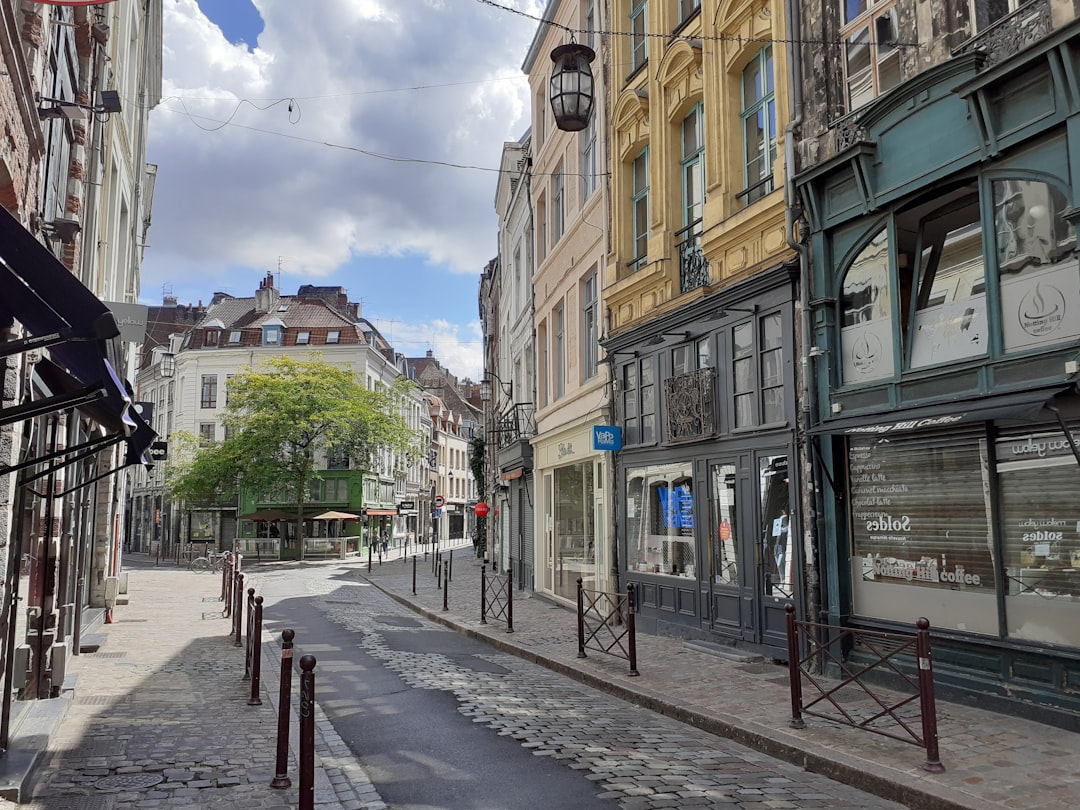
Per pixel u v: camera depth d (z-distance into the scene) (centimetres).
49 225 746
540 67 2212
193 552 4278
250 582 2797
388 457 5878
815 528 950
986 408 720
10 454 581
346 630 1469
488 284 4072
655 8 1405
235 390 4366
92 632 1291
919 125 841
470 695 874
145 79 2098
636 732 725
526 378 2512
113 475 1644
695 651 1121
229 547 5169
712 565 1185
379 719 762
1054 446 709
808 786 571
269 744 661
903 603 852
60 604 905
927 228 854
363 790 551
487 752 645
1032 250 730
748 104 1198
